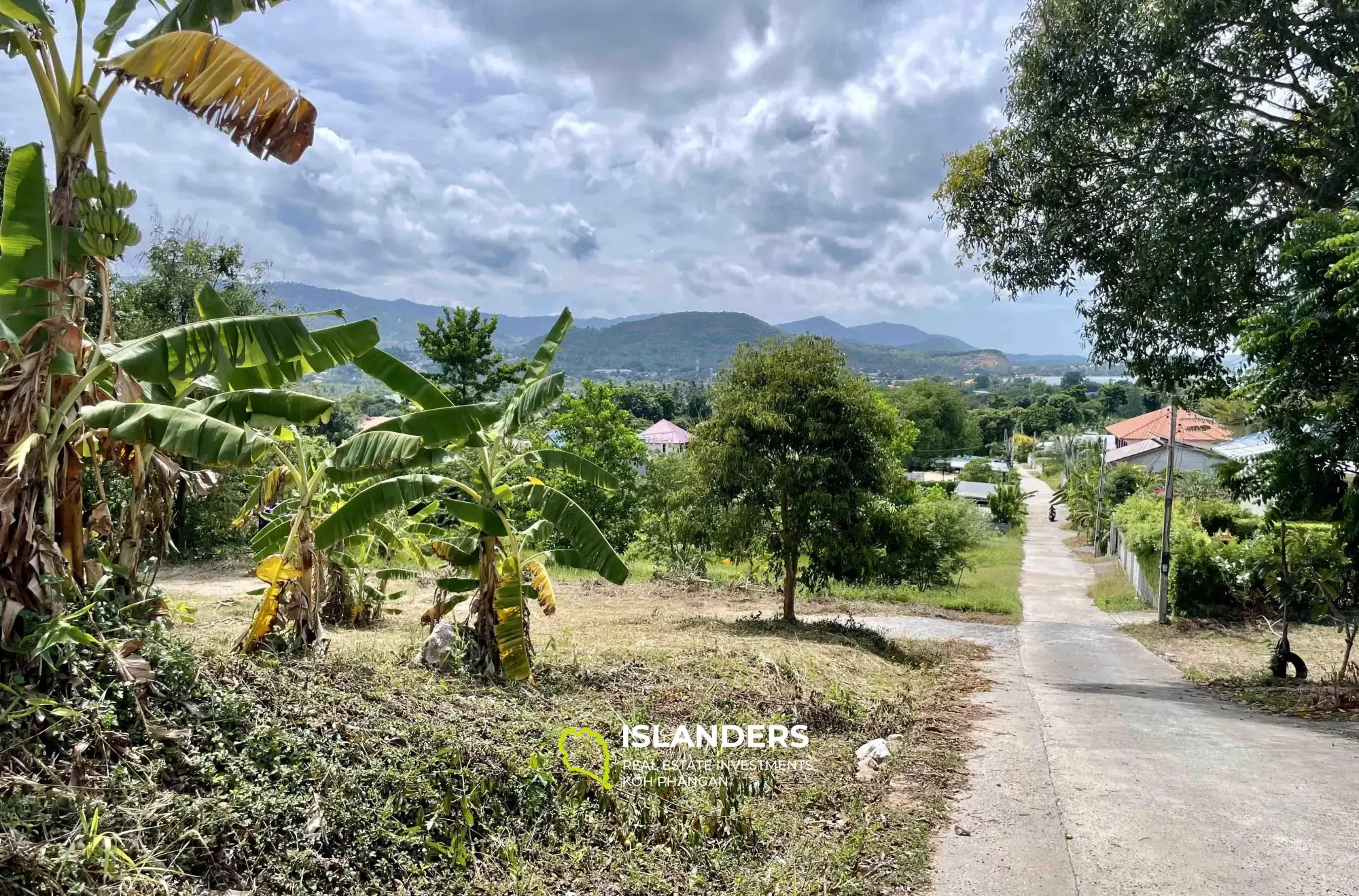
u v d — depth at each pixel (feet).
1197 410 63.52
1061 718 28.94
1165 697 34.65
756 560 59.57
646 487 90.27
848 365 46.16
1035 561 121.70
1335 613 38.09
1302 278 33.63
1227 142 38.55
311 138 16.51
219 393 18.53
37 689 13.41
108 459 18.02
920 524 48.55
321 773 14.44
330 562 31.76
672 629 38.32
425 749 16.31
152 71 15.20
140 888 11.09
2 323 14.01
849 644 39.17
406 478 22.68
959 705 30.60
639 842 16.31
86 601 15.31
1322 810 18.66
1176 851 16.26
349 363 22.02
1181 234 38.55
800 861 15.97
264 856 12.59
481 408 21.89
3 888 10.19
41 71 15.06
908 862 15.94
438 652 23.07
